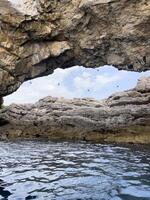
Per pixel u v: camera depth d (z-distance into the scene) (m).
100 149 14.59
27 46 19.47
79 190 7.18
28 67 19.94
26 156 12.38
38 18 18.73
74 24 18.61
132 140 17.98
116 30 18.20
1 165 10.35
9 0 18.58
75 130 20.56
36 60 19.75
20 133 21.77
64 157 12.08
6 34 19.08
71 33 19.11
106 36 18.58
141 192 6.99
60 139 20.03
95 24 18.45
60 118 21.41
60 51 19.47
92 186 7.54
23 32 19.03
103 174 8.90
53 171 9.38
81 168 9.80
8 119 22.80
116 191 7.08
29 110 23.05
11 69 19.53
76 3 18.14
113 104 20.59
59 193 6.95
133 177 8.45
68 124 20.98
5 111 23.36
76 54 20.02
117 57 19.25
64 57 20.12
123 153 13.12
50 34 19.20
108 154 12.85
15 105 23.64
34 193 6.94
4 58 19.28
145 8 16.95
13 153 13.26
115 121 19.53
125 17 17.55
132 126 18.70
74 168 9.81
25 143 17.55
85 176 8.64
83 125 20.45
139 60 18.62
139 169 9.54
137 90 20.11
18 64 19.55
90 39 18.95
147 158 11.69
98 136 19.50
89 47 19.22
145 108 18.81
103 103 21.48
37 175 8.80
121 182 7.91
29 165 10.37
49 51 19.59
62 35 19.48
